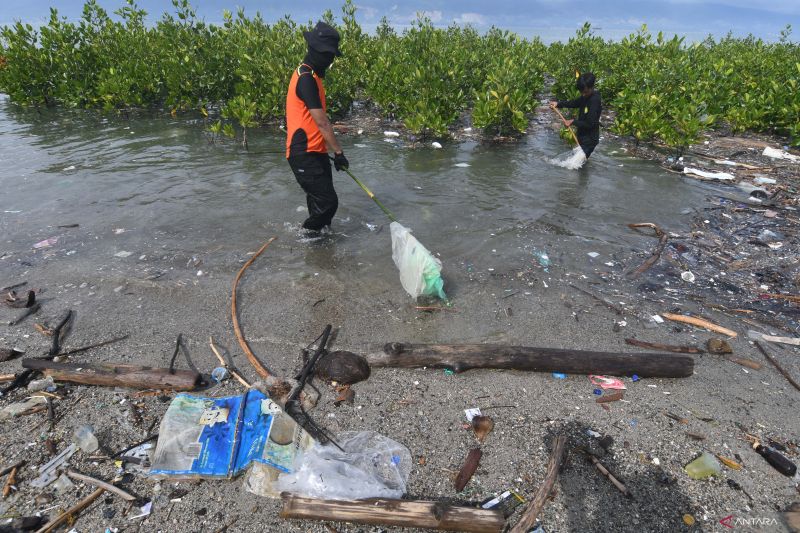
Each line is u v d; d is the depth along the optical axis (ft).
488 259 16.11
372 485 8.05
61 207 19.38
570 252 16.66
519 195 21.44
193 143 27.94
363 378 10.75
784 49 53.52
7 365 11.02
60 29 37.37
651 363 10.88
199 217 18.69
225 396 10.21
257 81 32.86
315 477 8.05
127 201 20.02
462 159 26.16
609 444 9.15
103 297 13.65
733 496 8.19
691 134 26.40
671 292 14.40
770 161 27.22
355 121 33.86
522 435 9.35
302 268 15.33
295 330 12.46
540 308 13.48
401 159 26.00
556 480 8.40
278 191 21.07
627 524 7.70
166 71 35.04
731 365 11.35
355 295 13.99
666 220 19.34
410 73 33.27
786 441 9.29
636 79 34.14
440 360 11.05
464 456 8.93
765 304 13.85
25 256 15.71
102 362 11.03
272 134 29.94
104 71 35.22
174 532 7.45
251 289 14.15
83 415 9.64
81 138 28.73
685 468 8.69
